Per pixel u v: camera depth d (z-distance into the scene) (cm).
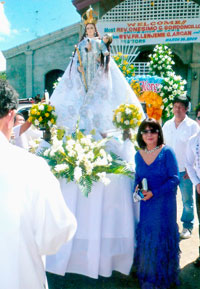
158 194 274
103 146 310
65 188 291
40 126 332
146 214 280
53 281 301
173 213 282
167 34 1257
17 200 118
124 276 312
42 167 130
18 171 122
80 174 271
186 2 1223
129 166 299
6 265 114
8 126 138
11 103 134
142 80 545
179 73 1409
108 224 287
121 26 1275
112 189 288
